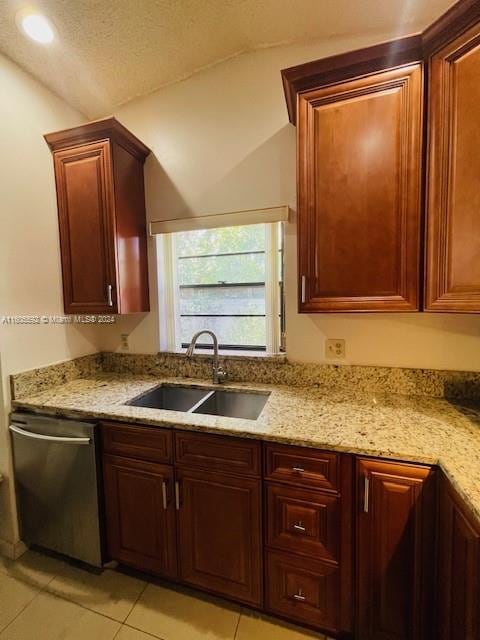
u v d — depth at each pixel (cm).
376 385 164
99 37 156
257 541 130
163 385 192
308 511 121
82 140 175
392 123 120
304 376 176
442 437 115
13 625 134
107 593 149
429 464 104
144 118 194
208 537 137
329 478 117
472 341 149
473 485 87
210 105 181
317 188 132
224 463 131
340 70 124
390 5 140
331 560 120
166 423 137
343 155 127
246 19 150
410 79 117
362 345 165
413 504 107
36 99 175
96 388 182
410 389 158
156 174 194
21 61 165
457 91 108
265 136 172
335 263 132
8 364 165
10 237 164
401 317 158
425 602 109
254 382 184
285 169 170
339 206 129
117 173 174
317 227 133
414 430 121
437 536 104
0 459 168
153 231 197
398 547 110
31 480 165
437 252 115
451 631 96
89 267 182
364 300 129
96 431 151
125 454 148
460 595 91
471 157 106
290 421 131
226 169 180
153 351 207
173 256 207
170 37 158
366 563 115
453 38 107
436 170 114
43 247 180
